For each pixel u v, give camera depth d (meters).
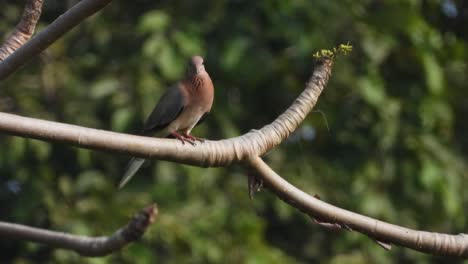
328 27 14.24
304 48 13.84
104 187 13.84
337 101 14.66
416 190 14.73
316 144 14.82
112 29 14.53
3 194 14.77
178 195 13.82
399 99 14.82
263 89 14.91
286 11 13.71
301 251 15.33
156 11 13.76
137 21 14.77
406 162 14.71
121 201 13.72
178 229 13.32
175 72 13.37
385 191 14.67
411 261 15.25
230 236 13.74
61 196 13.89
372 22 14.52
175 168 13.66
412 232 6.47
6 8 15.06
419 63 14.80
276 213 15.51
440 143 15.09
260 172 6.30
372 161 14.69
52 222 13.52
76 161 14.66
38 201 13.66
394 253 14.96
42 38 6.05
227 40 13.82
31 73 14.35
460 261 15.33
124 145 5.87
